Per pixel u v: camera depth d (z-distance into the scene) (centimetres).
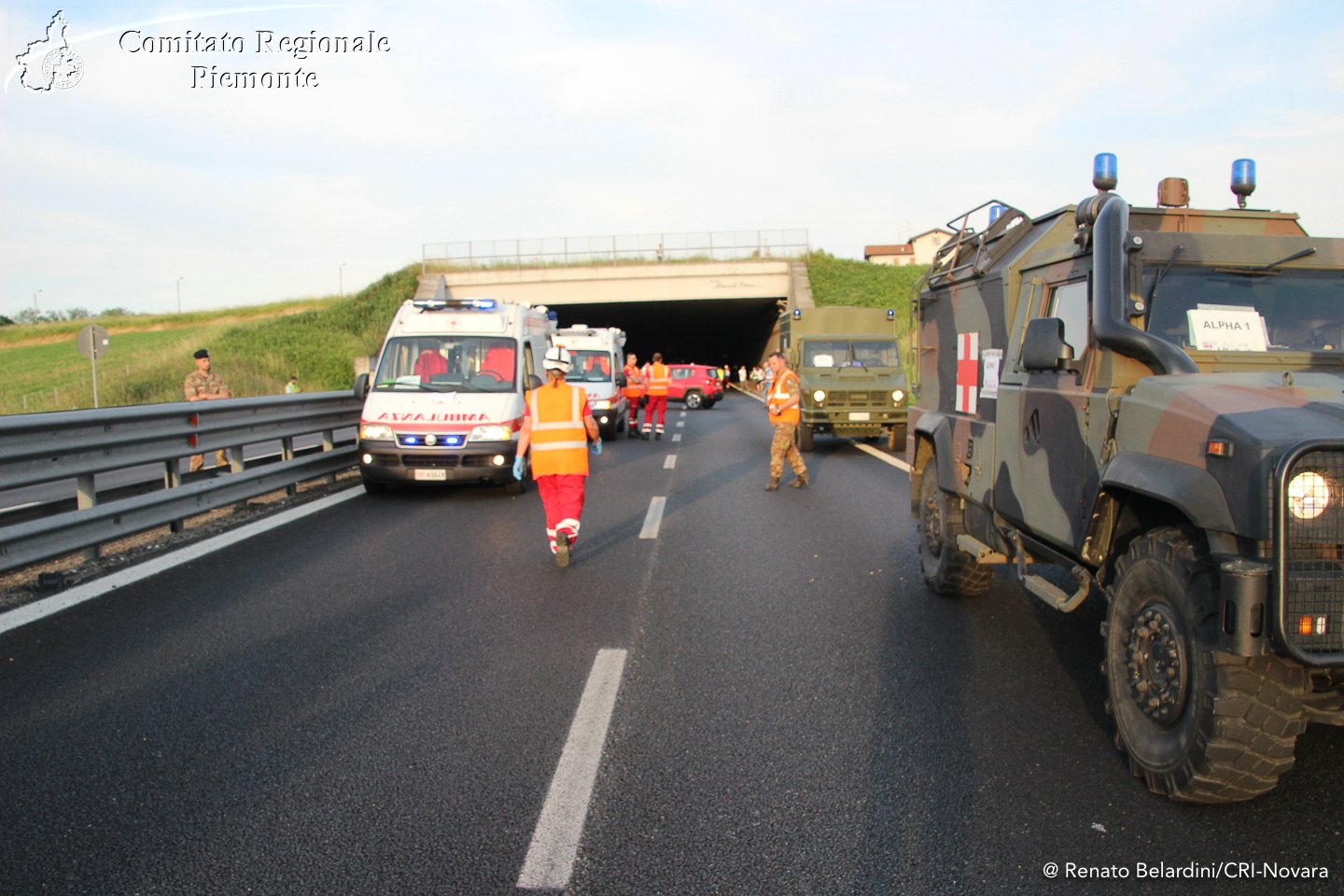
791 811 367
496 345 1351
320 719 462
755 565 823
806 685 513
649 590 730
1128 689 401
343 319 5281
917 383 800
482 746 430
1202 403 372
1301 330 486
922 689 506
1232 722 339
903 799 376
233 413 1040
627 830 352
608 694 497
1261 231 545
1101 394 451
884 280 5372
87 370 4478
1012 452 562
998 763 410
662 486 1361
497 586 741
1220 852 334
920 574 789
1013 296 589
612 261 5262
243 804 372
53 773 400
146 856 332
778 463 1316
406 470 1207
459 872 323
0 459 663
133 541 909
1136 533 437
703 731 448
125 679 519
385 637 602
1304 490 321
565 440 808
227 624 627
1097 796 378
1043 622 643
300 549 884
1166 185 568
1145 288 480
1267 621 322
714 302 5553
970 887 313
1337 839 343
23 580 746
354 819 360
